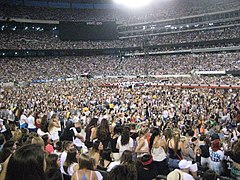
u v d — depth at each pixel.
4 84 71.50
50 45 94.88
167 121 20.77
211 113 25.36
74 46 98.31
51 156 6.31
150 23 101.56
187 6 98.25
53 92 48.53
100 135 10.66
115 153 9.51
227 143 12.75
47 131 12.36
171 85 59.28
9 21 91.69
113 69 91.12
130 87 58.84
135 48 100.44
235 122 21.41
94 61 96.88
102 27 104.69
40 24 97.56
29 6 97.62
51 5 101.94
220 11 87.88
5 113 20.19
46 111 24.48
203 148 9.84
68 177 7.40
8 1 94.50
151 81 68.69
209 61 79.75
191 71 77.19
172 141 9.20
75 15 103.38
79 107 30.38
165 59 90.88
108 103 32.97
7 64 83.00
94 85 66.75
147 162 6.59
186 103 31.66
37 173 2.97
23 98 38.03
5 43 87.81
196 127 17.62
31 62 88.25
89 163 6.15
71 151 7.54
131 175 4.52
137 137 10.80
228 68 72.00
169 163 9.20
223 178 7.51
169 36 98.94
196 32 94.62
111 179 4.49
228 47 81.94
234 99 35.03
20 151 3.04
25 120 16.88
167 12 101.25
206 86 55.44
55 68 87.94
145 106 29.45
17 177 2.90
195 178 7.66
